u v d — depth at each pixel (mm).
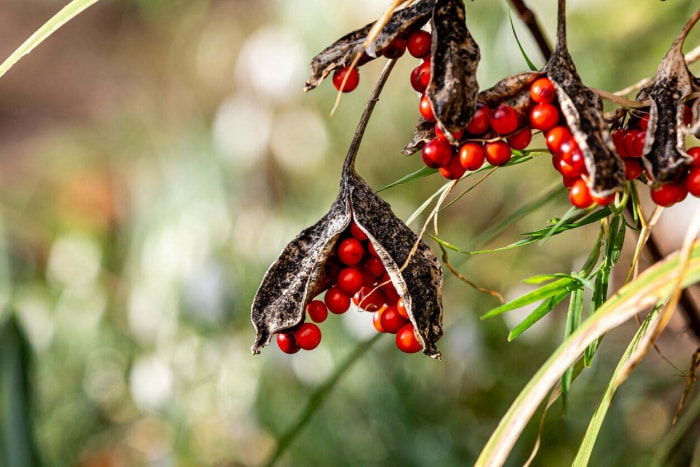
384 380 1513
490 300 1575
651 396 1449
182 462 1580
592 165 654
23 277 1873
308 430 1484
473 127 673
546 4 1502
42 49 3322
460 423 1487
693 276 665
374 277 699
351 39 691
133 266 1860
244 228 1798
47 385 1715
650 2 1395
